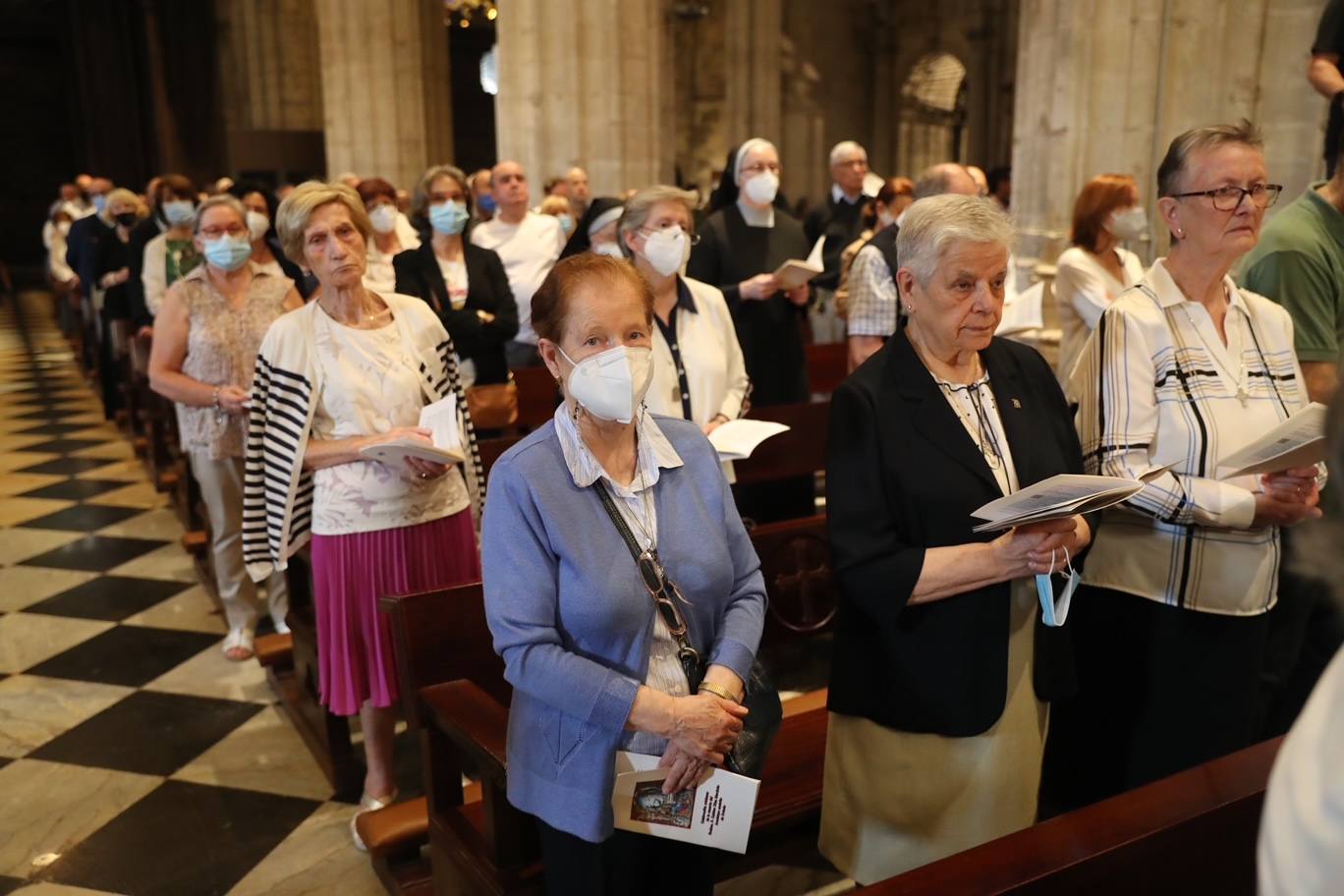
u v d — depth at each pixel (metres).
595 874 1.87
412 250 4.79
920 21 16.64
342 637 3.05
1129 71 6.04
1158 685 2.46
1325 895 0.78
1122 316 2.39
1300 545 1.02
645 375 1.77
